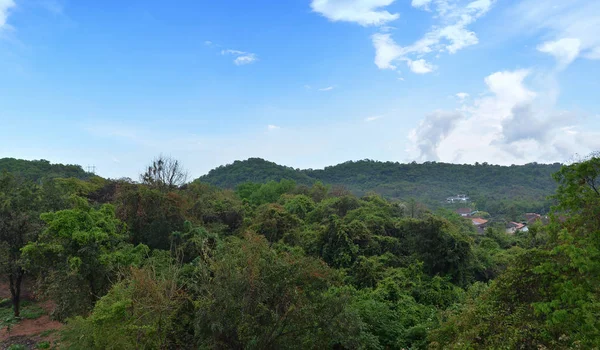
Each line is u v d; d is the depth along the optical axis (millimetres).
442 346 10305
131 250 17219
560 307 7895
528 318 8766
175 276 12320
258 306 10219
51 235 14836
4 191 19031
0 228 17469
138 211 23891
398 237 28375
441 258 22375
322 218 33875
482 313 9805
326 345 11117
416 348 13352
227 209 32562
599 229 7934
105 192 34594
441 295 19312
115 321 10266
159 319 11172
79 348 10070
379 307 15844
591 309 6977
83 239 14555
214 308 10367
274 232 26625
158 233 23156
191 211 28531
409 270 21828
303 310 10391
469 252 22297
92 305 14906
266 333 10188
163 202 24703
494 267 24016
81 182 35312
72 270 14109
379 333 14742
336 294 11688
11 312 19781
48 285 15812
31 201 18656
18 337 16797
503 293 9992
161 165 32656
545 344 7664
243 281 10281
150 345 11328
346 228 24734
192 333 12945
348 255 23234
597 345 6398
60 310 15023
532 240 23562
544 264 8531
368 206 34750
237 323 10195
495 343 8211
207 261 13688
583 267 7227
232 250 12109
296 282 10820
